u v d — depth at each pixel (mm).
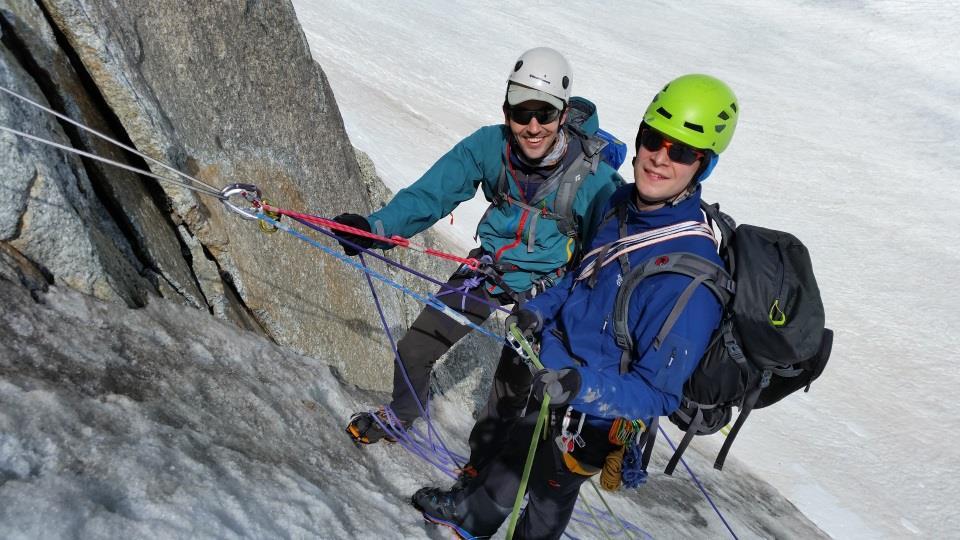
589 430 2875
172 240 3723
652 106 2695
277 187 4531
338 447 3609
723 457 2789
